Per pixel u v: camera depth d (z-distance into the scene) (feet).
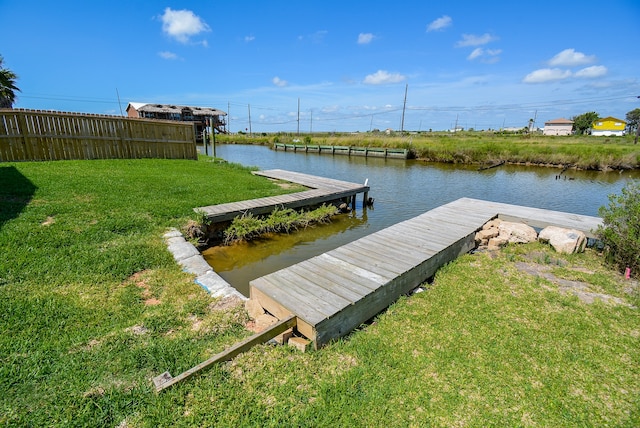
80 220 17.17
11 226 15.33
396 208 34.01
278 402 7.44
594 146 77.05
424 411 7.48
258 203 24.68
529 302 12.67
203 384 7.71
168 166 34.53
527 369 8.91
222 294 12.26
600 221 21.15
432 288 13.97
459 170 64.18
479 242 19.60
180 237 17.39
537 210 24.22
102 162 31.99
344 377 8.34
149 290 12.23
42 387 7.35
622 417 7.50
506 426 7.17
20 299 10.57
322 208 28.48
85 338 9.12
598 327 11.03
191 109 160.97
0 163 27.50
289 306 10.37
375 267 13.66
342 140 105.91
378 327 10.89
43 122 29.94
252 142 139.54
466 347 9.77
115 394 7.23
